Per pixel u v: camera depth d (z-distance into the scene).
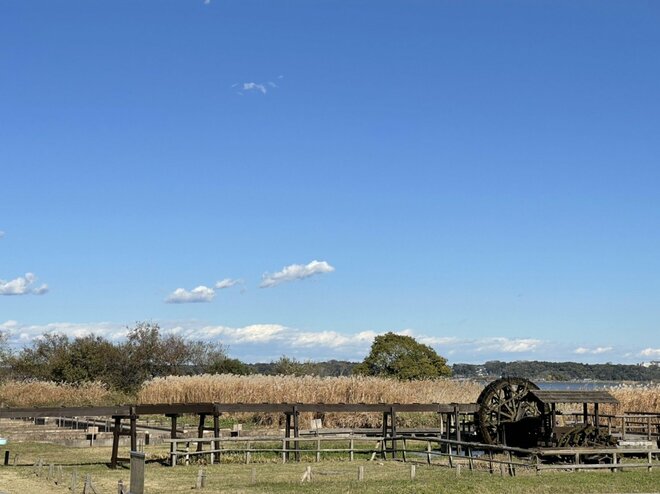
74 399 66.56
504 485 26.78
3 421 57.09
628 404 53.38
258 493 24.88
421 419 53.75
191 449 37.88
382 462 35.22
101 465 33.00
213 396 56.16
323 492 24.97
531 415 38.78
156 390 58.97
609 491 26.09
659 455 37.38
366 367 84.25
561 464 32.09
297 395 53.09
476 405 39.47
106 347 84.12
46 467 31.83
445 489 25.61
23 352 84.56
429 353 84.88
